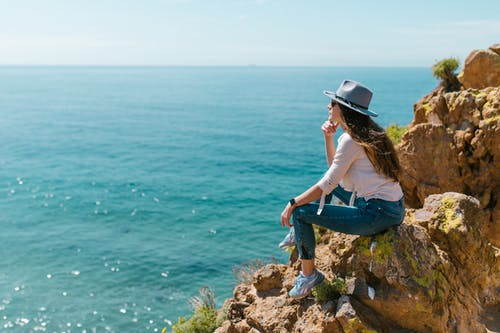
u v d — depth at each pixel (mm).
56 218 37781
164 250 29750
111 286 24094
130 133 101188
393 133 12289
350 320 4527
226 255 28781
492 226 8492
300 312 5180
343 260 5207
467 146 8859
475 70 11359
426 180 9148
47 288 23781
